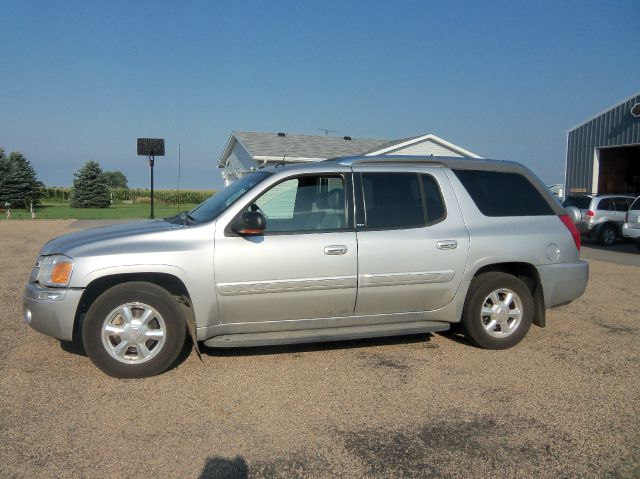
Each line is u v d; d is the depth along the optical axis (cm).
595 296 817
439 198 530
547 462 330
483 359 514
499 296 543
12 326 605
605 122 2353
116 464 322
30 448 338
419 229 514
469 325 534
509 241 536
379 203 512
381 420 384
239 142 2427
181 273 454
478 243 526
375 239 497
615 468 323
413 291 511
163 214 3428
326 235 487
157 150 1741
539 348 550
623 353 535
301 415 391
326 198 502
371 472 317
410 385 448
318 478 311
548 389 442
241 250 465
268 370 479
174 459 329
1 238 1655
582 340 579
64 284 444
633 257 1368
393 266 500
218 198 536
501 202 552
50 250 473
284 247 473
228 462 327
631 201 1716
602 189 2442
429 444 351
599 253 1469
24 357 504
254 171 570
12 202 4141
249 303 473
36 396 417
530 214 560
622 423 381
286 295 478
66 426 369
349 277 488
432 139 2248
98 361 447
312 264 479
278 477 312
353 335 494
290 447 346
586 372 481
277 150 2208
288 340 478
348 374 471
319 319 497
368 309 506
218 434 361
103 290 468
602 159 2434
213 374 468
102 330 446
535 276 556
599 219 1664
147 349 457
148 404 406
